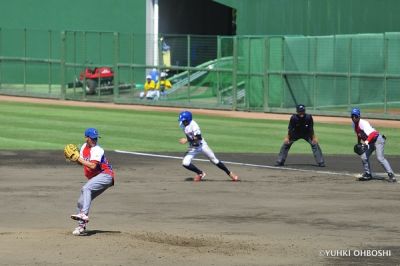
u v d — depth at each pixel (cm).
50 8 9400
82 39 8888
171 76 7756
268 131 5528
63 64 7994
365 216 2652
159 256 1986
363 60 6869
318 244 2194
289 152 4516
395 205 2866
